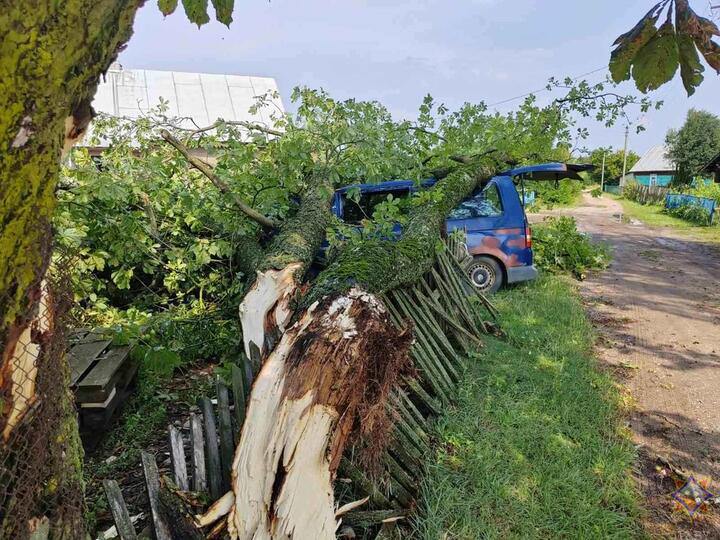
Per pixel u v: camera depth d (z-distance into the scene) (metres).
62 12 1.22
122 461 3.36
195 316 5.63
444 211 5.74
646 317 6.91
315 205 5.93
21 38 1.17
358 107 6.21
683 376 4.93
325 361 2.38
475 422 3.79
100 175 4.91
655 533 2.84
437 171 7.20
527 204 11.03
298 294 3.60
